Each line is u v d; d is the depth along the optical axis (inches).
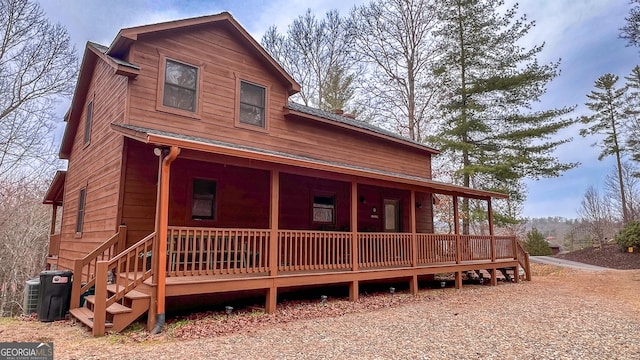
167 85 352.5
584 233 1561.3
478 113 784.3
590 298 398.9
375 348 207.2
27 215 748.0
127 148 320.2
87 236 384.2
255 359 185.9
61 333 237.0
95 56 424.5
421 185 429.4
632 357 196.1
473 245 504.1
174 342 216.7
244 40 405.4
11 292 706.2
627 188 1358.3
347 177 364.5
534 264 804.6
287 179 440.1
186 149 258.7
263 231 299.4
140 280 245.0
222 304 330.0
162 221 245.3
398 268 399.9
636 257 838.5
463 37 807.1
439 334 239.0
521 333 243.1
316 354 195.6
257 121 413.7
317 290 410.3
